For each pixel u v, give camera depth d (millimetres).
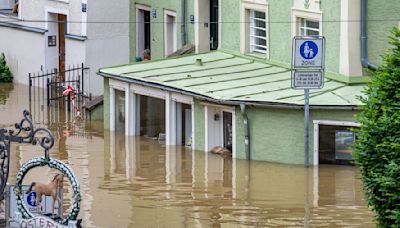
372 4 33750
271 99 32594
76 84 45156
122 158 33594
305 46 30641
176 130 36031
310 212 26312
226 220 25531
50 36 48250
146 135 37875
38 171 30938
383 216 21516
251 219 25625
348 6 33625
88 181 29984
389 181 20875
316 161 31906
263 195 28219
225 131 34438
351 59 33656
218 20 41406
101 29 45594
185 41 43031
